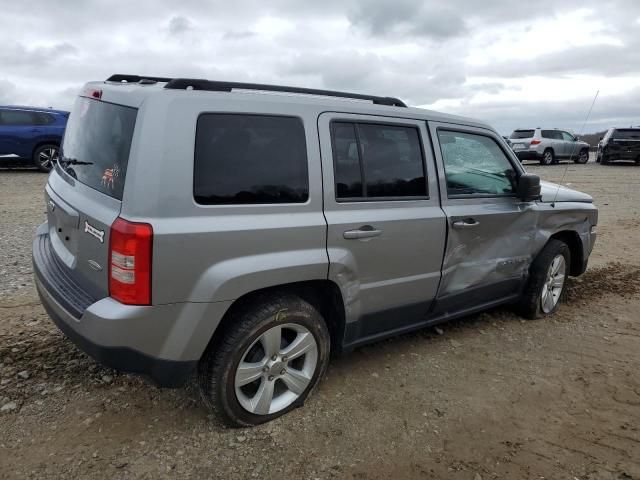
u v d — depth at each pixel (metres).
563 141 23.31
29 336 3.86
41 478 2.49
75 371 3.43
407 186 3.50
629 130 22.55
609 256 7.36
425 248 3.57
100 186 2.74
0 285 4.94
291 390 3.09
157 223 2.46
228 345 2.74
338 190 3.11
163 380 2.68
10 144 13.21
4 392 3.15
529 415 3.25
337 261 3.05
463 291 3.99
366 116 3.31
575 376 3.79
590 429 3.13
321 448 2.82
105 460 2.64
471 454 2.85
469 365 3.88
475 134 4.07
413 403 3.31
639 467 2.79
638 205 11.79
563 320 4.89
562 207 4.80
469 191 3.97
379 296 3.39
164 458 2.68
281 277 2.82
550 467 2.77
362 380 3.56
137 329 2.49
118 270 2.46
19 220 7.89
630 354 4.20
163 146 2.50
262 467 2.65
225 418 2.85
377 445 2.88
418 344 4.19
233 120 2.74
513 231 4.32
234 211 2.69
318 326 3.09
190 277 2.56
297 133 2.96
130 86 2.85
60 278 2.97
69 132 3.42
